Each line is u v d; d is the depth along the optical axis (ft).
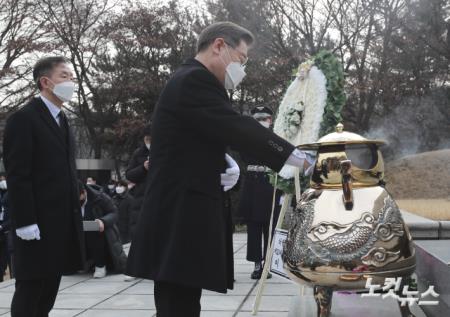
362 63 50.29
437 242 14.57
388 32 49.47
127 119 60.29
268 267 13.85
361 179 7.84
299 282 8.02
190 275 6.98
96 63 63.46
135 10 62.69
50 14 58.75
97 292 18.16
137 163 19.69
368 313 9.48
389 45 50.21
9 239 27.50
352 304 10.12
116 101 63.16
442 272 9.75
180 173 7.29
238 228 41.47
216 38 7.89
